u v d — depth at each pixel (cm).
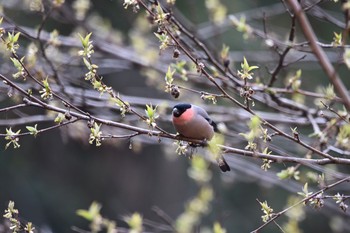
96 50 1236
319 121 995
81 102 1013
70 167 2300
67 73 1239
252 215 1995
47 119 908
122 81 2111
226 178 1232
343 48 769
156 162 2330
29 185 2184
